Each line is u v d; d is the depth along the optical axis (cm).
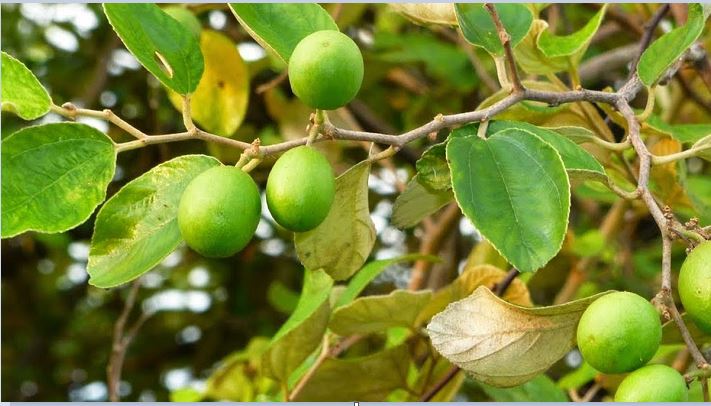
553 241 51
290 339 69
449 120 54
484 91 101
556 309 52
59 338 149
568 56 65
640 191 54
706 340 55
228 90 76
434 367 70
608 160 66
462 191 52
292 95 101
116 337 82
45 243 129
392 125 116
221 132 76
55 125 53
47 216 52
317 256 59
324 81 51
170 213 53
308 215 51
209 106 76
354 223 58
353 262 59
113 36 108
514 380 54
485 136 54
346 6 83
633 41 103
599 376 72
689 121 85
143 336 143
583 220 117
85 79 118
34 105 53
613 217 91
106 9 53
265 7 56
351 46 51
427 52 97
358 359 69
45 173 53
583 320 50
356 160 104
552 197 52
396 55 94
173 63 53
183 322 138
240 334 134
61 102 119
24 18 120
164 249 53
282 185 51
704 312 50
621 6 88
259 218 51
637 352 50
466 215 51
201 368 135
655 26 70
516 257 51
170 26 54
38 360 150
